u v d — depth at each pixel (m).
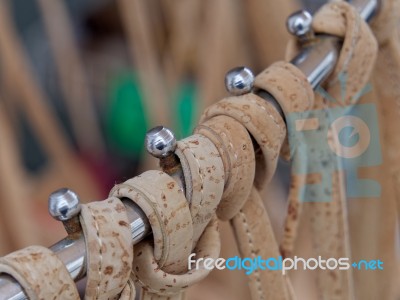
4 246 0.58
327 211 0.33
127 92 0.85
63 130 0.90
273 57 0.57
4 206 0.57
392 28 0.36
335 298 0.34
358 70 0.33
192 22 0.69
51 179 0.79
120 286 0.23
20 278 0.21
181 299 0.27
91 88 0.88
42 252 0.22
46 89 0.92
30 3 1.09
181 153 0.25
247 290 0.62
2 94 0.69
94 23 0.92
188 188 0.25
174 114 0.72
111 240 0.23
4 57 0.66
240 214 0.29
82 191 0.77
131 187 0.24
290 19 0.32
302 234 0.50
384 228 0.39
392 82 0.37
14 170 0.57
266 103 0.28
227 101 0.28
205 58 0.63
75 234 0.23
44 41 0.95
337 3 0.33
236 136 0.27
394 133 0.38
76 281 0.23
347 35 0.32
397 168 0.38
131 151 0.85
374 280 0.39
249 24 0.58
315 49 0.32
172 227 0.24
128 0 0.65
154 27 0.72
